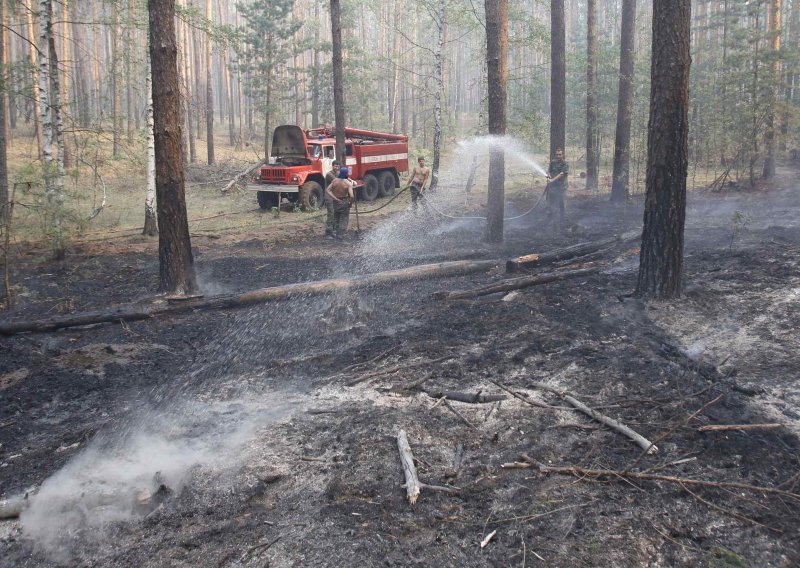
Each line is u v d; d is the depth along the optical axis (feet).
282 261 39.65
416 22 143.74
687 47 24.31
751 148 63.72
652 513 12.51
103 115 50.70
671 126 24.80
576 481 13.67
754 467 13.92
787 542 11.55
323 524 12.62
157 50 28.35
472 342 22.90
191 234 50.24
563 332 23.34
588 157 71.05
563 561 11.25
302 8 153.07
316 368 21.33
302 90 148.36
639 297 26.53
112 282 35.27
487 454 15.11
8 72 44.27
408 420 16.97
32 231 39.68
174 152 29.43
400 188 80.07
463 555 11.53
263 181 63.41
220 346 23.84
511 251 38.78
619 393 18.06
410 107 165.68
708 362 20.07
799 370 18.90
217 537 12.39
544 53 74.08
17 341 24.45
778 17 67.92
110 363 22.17
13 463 15.66
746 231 40.98
